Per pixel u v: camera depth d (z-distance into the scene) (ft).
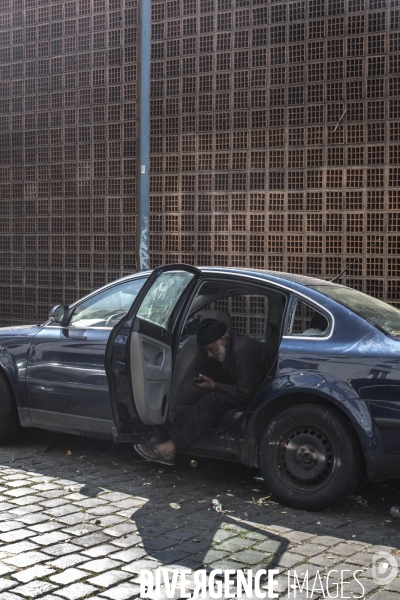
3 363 20.33
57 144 37.22
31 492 16.46
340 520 15.02
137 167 34.73
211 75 32.30
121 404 15.80
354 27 29.22
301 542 13.66
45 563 12.43
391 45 28.55
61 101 37.01
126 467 18.79
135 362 15.94
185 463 19.38
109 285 19.60
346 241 29.60
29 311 38.58
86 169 36.32
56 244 37.50
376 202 29.04
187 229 33.09
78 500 15.93
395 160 28.63
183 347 18.02
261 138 31.27
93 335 18.86
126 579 11.84
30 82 38.01
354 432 15.38
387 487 17.67
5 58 38.81
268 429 16.05
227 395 16.87
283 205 30.89
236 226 31.94
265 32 31.04
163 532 14.02
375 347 15.28
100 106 35.68
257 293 18.21
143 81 28.45
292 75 30.50
